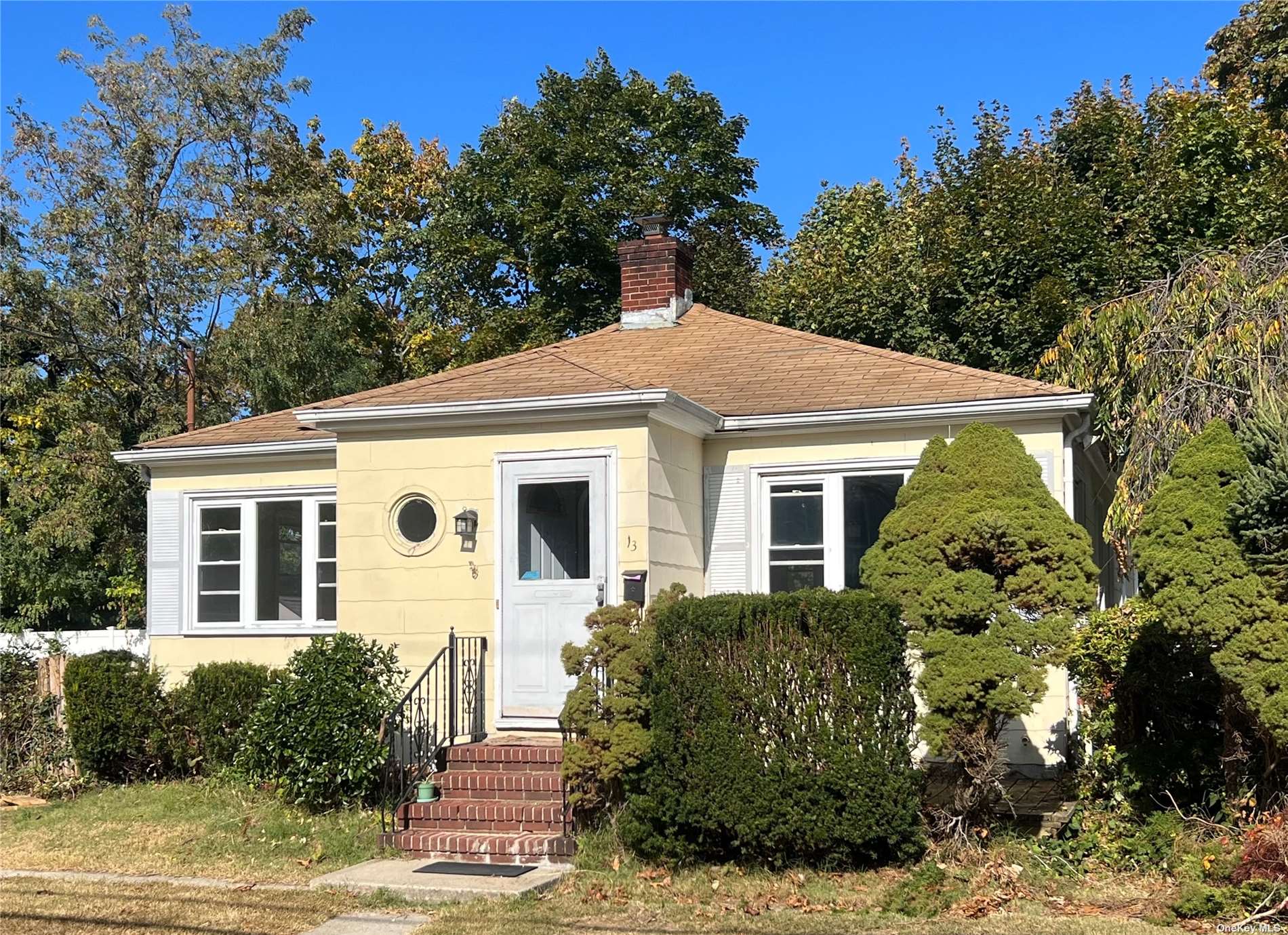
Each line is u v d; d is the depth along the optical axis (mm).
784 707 8141
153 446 13641
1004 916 7203
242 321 25266
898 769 8055
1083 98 19719
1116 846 8117
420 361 29500
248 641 13234
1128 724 8648
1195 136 17484
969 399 10891
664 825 8555
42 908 8070
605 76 28891
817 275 21297
